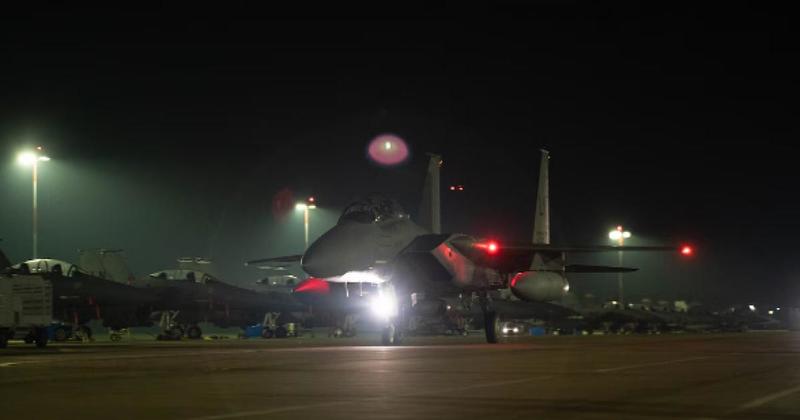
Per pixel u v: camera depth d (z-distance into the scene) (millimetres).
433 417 9867
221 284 51406
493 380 14594
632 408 10625
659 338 46875
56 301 40469
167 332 48531
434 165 37156
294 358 21562
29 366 18828
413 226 32062
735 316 100188
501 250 34250
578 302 84688
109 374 16344
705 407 10711
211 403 11281
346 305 47062
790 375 15648
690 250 34750
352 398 11828
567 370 17000
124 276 50656
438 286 32688
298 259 37469
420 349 27375
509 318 71000
